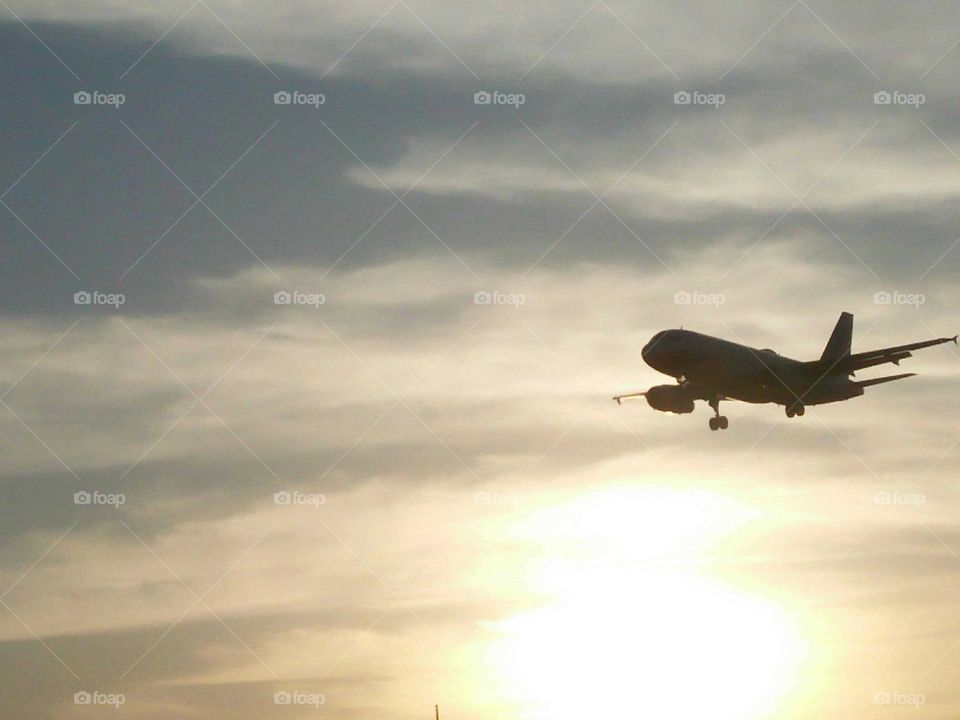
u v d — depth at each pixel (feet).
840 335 270.26
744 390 224.33
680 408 224.53
